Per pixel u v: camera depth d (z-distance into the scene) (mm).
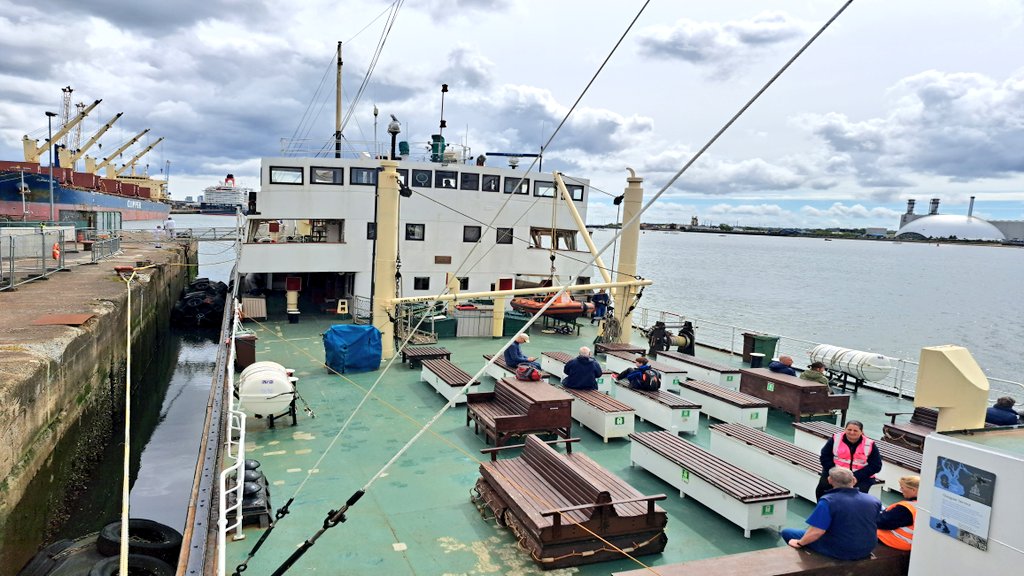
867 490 7148
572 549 7078
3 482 9672
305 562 7109
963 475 4621
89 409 15953
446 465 10055
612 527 7199
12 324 15250
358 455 10391
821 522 5719
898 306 77688
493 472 8406
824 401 12594
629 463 10375
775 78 4324
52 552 9000
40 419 11680
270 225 28453
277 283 30484
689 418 11844
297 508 8414
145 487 14609
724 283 101000
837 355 16797
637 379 12945
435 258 23422
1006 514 4324
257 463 8789
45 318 16203
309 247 21938
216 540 6449
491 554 7379
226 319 18953
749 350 18984
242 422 7828
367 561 7168
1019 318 69938
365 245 22359
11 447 10031
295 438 11117
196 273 64812
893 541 5965
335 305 25203
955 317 68750
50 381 12359
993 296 98688
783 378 13219
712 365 15578
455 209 23453
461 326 20953
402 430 11633
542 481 8141
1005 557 4332
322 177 21922
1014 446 4629
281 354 17547
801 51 4164
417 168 22922
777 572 5516
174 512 13281
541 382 12102
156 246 47188
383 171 16984
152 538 9055
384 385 14625
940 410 6121
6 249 24891
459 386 12742
